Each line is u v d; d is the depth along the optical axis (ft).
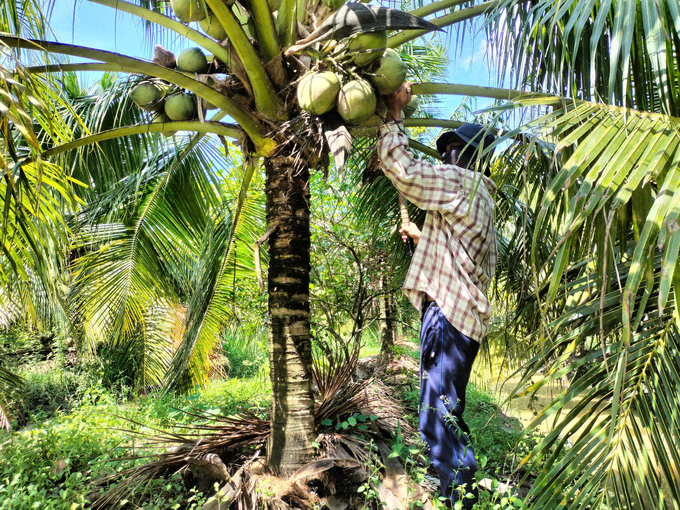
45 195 9.55
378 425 11.71
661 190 4.88
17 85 6.34
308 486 9.07
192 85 8.46
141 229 15.49
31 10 8.15
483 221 7.84
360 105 7.73
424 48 17.31
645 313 6.45
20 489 9.32
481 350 13.89
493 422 13.46
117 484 9.79
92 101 14.12
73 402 21.94
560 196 7.52
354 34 7.70
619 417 6.02
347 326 20.72
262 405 16.29
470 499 7.42
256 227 16.20
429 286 7.80
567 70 7.76
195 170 15.23
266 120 9.17
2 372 16.12
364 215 16.74
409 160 7.81
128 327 16.80
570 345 6.56
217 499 8.59
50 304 14.79
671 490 5.59
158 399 17.62
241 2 8.60
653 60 5.28
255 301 18.43
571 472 5.95
